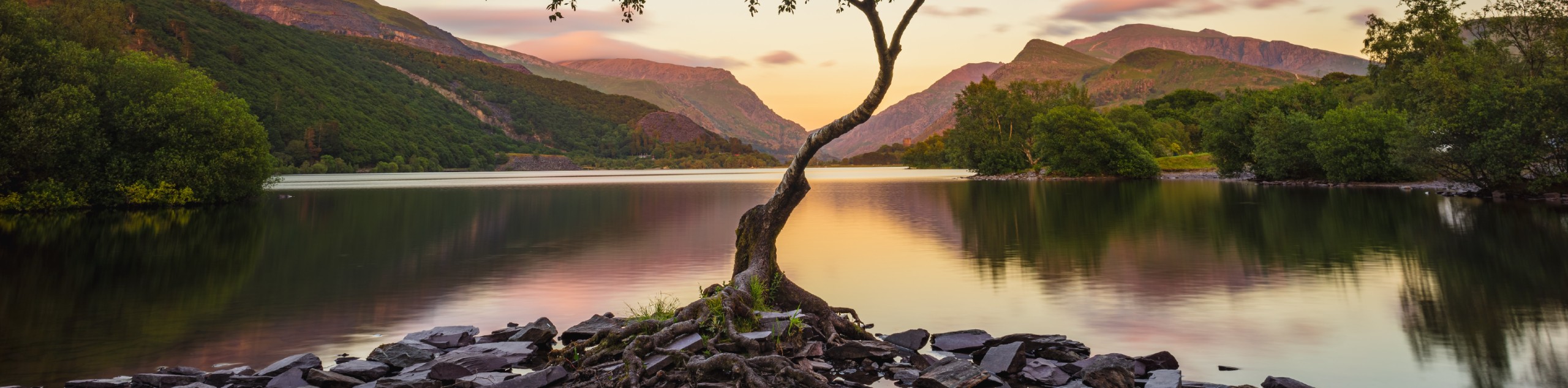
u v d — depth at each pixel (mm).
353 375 6797
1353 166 42312
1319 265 13914
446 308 10789
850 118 9219
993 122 90500
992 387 6270
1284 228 20953
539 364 7363
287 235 22047
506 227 24812
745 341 7164
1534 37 37000
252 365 7629
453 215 30719
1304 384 6008
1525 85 28828
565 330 9086
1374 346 7789
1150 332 8656
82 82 33156
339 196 47719
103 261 16250
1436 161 31281
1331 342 8016
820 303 9578
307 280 13516
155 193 34375
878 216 28812
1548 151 28000
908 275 13797
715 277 13648
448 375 6660
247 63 177125
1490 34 40594
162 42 158750
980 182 66375
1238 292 11234
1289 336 8344
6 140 29234
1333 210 26859
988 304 10727
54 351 8188
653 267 15102
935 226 24062
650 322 7727
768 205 10250
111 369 7418
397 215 30750
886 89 8953
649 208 35062
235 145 38781
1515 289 10906
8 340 8719
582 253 17391
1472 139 29984
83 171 33469
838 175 103688
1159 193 41500
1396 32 62625
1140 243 18188
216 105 37688
